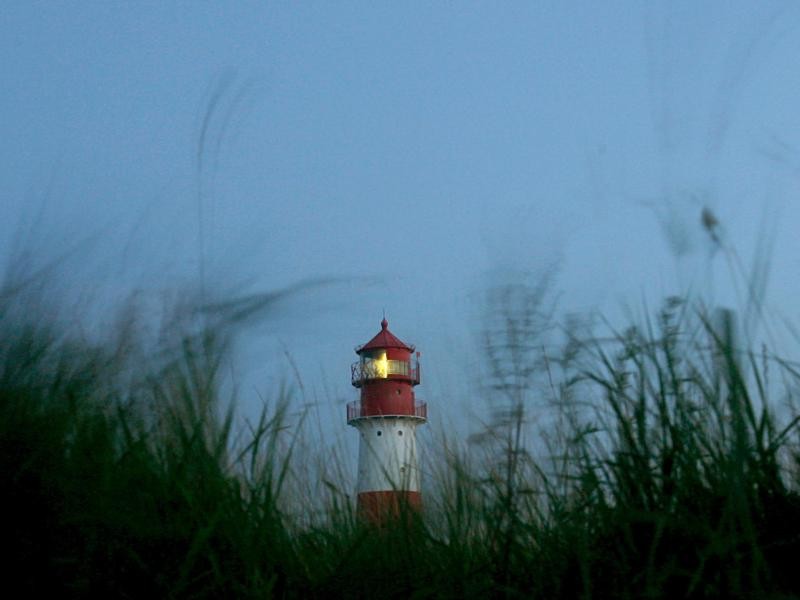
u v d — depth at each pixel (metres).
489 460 4.43
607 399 4.10
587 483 4.04
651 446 4.01
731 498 3.62
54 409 4.02
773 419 4.02
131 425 4.19
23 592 3.79
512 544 4.26
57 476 3.85
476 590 4.01
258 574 4.00
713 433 3.95
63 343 4.27
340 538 4.79
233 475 4.33
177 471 4.06
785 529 3.76
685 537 3.76
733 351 3.79
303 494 4.92
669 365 3.99
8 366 4.07
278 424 4.50
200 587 3.94
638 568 3.81
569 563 3.99
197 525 3.99
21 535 3.83
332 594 4.16
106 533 3.87
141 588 3.86
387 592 4.14
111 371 4.26
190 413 4.23
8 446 3.88
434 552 4.37
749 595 3.45
